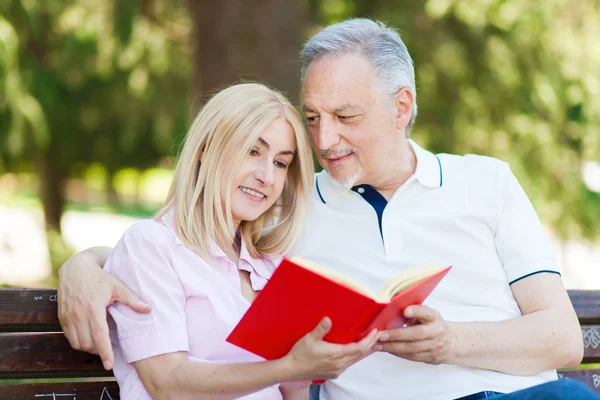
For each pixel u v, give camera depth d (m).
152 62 9.33
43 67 9.72
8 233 9.24
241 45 6.02
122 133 11.92
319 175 3.07
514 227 2.84
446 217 2.85
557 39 8.18
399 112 2.91
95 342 2.25
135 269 2.39
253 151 2.59
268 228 2.80
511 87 8.10
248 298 2.67
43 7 8.64
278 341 2.10
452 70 8.04
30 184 12.84
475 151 8.26
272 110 2.58
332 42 2.84
